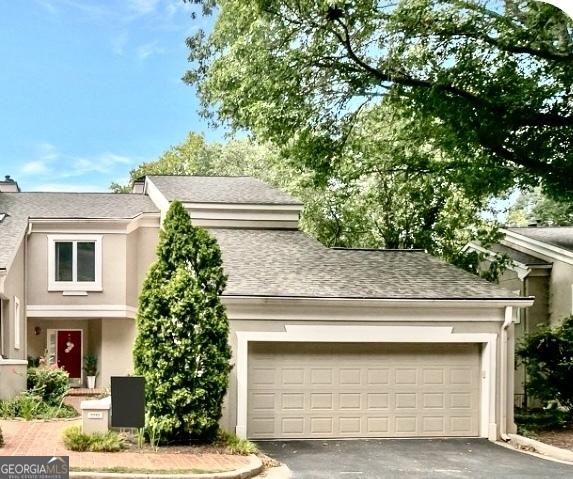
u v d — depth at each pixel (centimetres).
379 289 1519
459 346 1531
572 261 2055
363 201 2798
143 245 2356
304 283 1524
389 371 1498
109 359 2288
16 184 2717
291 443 1395
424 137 2045
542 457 1278
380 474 1081
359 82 1788
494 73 1769
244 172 3856
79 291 2245
